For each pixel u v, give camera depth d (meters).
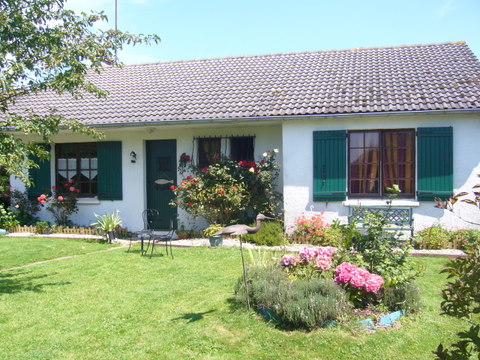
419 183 9.90
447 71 11.77
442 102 9.77
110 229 10.93
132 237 11.73
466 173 9.71
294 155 10.62
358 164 10.45
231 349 4.42
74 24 7.32
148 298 6.08
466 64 12.05
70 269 7.86
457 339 4.55
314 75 12.81
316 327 4.82
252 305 5.52
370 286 5.07
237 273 7.34
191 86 13.35
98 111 12.34
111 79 15.09
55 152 13.12
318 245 9.69
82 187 13.05
